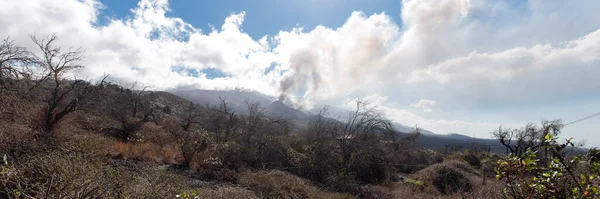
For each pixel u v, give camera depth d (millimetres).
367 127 20516
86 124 17516
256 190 10164
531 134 27141
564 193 2475
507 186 2979
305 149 18953
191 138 15453
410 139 23828
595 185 2289
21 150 7777
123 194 4395
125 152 13422
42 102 13805
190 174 12242
